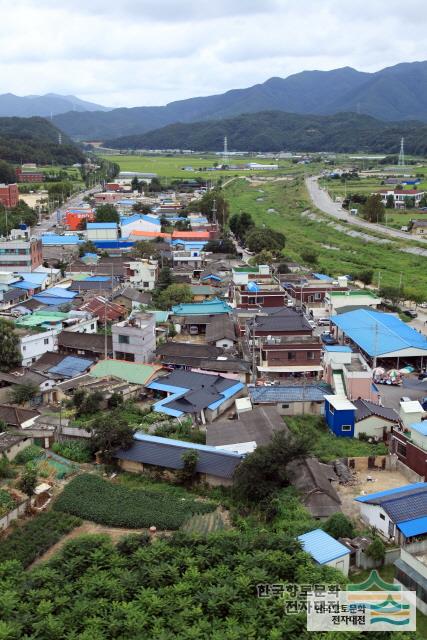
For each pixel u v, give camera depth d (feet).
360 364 185.37
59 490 126.82
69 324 224.74
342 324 228.63
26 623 85.76
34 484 122.11
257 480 120.98
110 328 226.79
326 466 135.95
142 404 171.01
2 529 111.14
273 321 201.57
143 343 194.39
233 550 101.81
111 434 137.90
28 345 196.34
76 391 167.53
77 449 142.10
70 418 157.17
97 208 519.19
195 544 103.45
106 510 118.73
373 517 114.21
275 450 122.11
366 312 238.07
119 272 319.47
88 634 83.41
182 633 83.97
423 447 132.57
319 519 116.88
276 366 187.01
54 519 115.44
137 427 150.41
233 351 203.82
